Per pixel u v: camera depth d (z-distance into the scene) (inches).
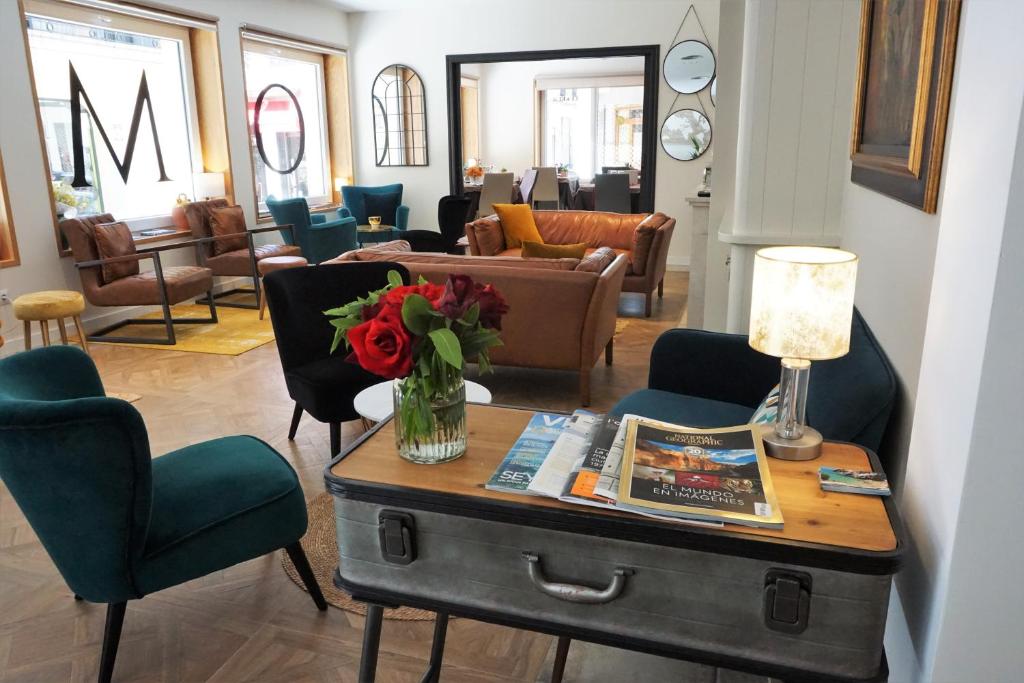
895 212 65.1
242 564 92.0
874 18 77.6
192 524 69.6
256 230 226.5
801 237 108.3
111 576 65.5
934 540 40.9
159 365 176.9
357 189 317.4
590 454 48.5
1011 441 34.9
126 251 202.1
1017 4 32.3
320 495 110.1
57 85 207.2
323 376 116.5
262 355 185.0
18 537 99.2
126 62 228.8
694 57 288.7
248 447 84.4
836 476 45.9
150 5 220.8
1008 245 32.9
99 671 69.4
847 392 59.1
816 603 39.2
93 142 220.1
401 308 46.1
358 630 78.9
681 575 41.1
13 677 71.9
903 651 48.6
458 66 321.1
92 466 60.8
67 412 58.3
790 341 49.8
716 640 41.6
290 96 308.2
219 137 257.8
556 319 143.7
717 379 94.2
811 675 40.3
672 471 45.9
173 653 75.1
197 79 253.4
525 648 75.8
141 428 61.8
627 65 442.0
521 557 44.1
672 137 298.8
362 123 337.4
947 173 43.2
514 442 53.6
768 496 43.1
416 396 48.2
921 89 52.2
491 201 349.4
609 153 477.4
